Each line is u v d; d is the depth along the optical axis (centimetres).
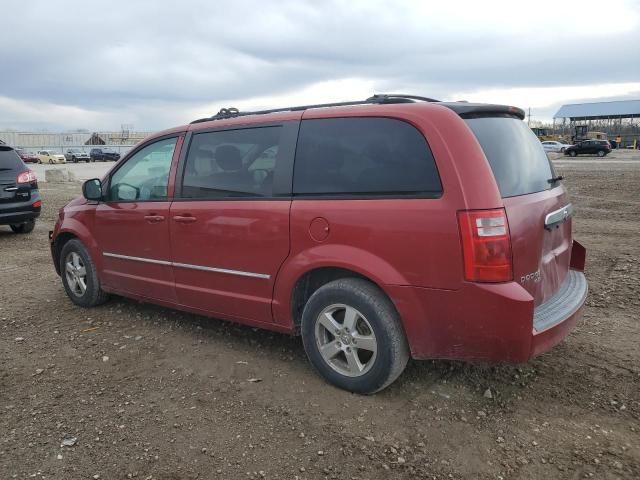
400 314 329
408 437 312
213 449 306
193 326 496
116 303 570
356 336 352
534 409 340
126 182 498
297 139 379
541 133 7894
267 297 393
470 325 310
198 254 430
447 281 311
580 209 1284
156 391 374
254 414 341
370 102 373
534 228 329
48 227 1156
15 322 518
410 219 320
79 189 2194
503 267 304
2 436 321
